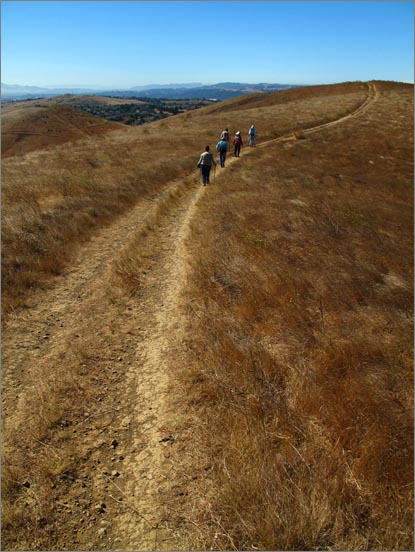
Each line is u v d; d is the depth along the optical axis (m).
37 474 3.54
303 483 3.48
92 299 6.99
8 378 4.86
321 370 5.61
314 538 3.04
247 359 5.33
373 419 4.76
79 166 18.80
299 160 24.16
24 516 3.15
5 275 7.27
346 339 6.89
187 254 8.96
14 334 5.83
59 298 7.03
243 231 10.84
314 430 4.32
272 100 71.00
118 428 4.16
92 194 13.20
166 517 3.22
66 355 5.36
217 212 12.25
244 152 25.03
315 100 54.28
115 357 5.36
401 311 8.90
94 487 3.47
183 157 22.38
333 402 4.84
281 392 4.89
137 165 19.31
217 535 3.06
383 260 11.87
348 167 24.39
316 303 7.98
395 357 6.78
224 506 3.24
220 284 7.62
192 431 4.09
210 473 3.61
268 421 4.32
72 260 8.66
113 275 7.84
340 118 41.06
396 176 24.08
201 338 5.71
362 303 8.78
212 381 4.79
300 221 13.14
